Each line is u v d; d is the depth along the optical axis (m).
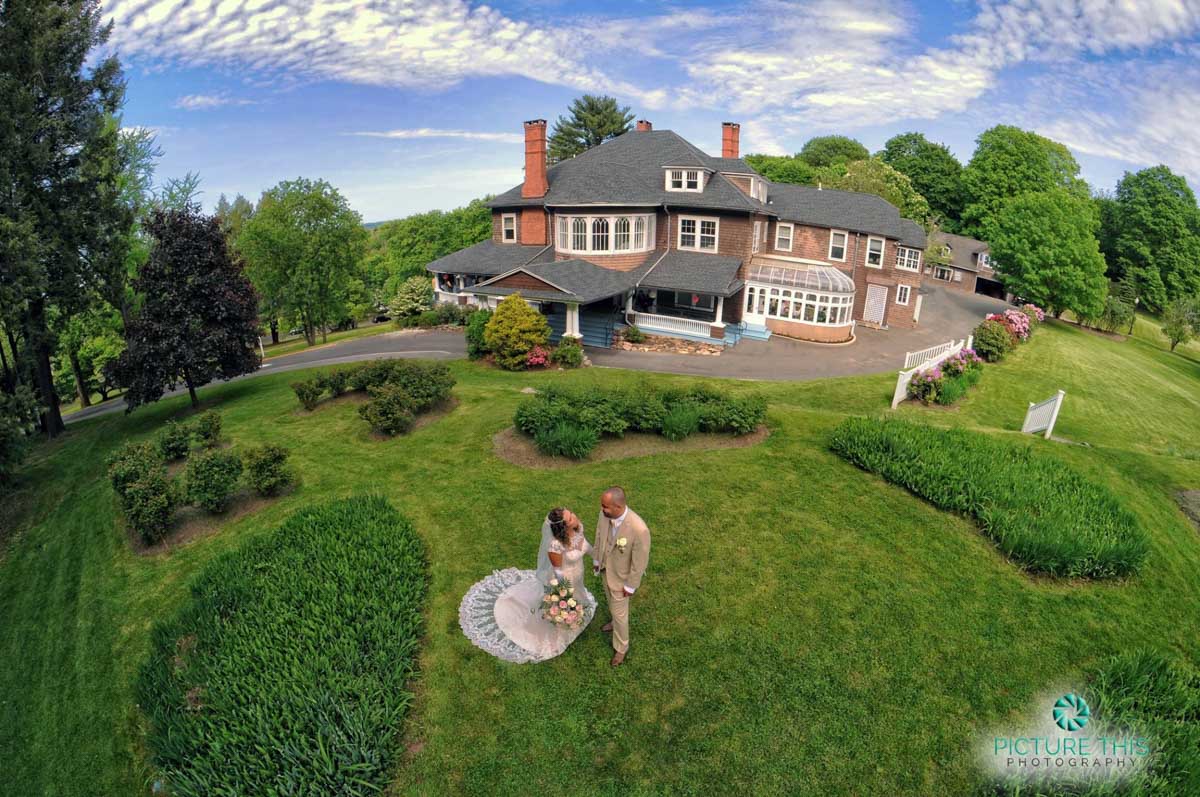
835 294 32.06
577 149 73.31
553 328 31.98
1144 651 7.69
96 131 21.53
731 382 24.50
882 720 6.79
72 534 13.09
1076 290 46.78
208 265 20.72
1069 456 14.37
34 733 7.89
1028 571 9.46
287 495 12.81
